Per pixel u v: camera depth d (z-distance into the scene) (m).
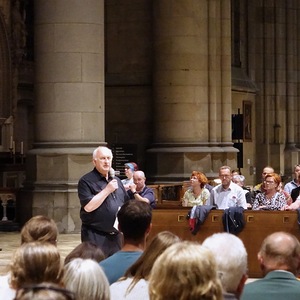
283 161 36.31
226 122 25.67
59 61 19.94
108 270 7.18
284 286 5.75
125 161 25.88
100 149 10.55
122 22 26.25
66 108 19.89
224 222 13.99
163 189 21.78
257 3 35.88
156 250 6.29
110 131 26.25
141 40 26.06
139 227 7.50
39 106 20.19
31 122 28.42
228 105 25.72
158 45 25.25
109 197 10.45
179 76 25.00
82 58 19.92
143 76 25.97
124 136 26.14
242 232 13.99
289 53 36.53
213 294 4.23
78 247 7.24
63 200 19.61
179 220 14.16
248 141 34.59
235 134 29.27
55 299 3.70
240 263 5.50
